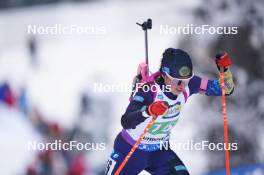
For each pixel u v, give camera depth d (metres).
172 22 40.62
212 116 35.56
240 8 37.69
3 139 35.25
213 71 35.47
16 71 44.94
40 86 43.59
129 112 12.92
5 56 46.84
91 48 46.16
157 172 14.47
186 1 40.47
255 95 35.91
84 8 48.00
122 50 45.41
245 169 34.62
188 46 37.66
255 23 37.41
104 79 43.16
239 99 35.81
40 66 45.44
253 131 35.38
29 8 48.78
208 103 35.91
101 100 38.72
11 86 42.69
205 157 35.25
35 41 47.16
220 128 35.47
